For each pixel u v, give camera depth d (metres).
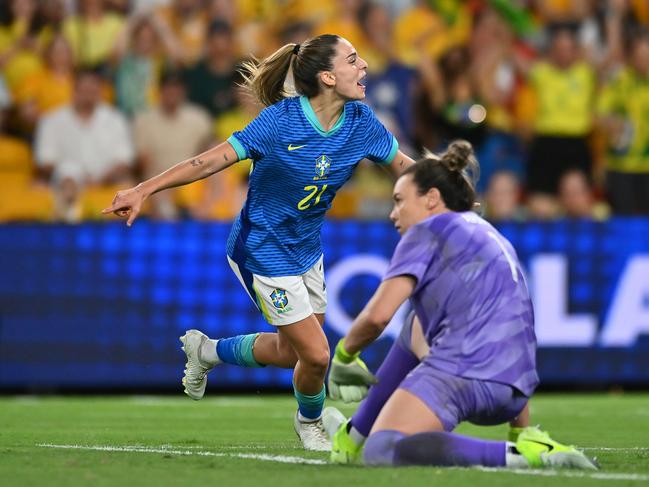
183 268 33.66
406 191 14.08
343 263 33.88
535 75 42.41
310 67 16.34
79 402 31.55
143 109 40.06
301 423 18.08
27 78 39.62
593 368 35.16
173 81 39.88
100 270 33.31
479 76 42.19
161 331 33.59
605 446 19.20
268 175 16.58
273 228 16.86
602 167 42.62
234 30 41.03
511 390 13.42
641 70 43.41
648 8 44.38
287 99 16.52
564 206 41.84
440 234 13.58
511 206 40.62
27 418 25.34
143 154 39.69
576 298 35.12
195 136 40.00
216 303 33.75
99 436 20.41
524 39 42.78
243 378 34.53
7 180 38.72
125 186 39.34
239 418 26.05
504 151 42.00
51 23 40.22
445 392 13.23
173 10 40.84
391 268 13.45
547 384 36.56
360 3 41.94
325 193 16.92
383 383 14.44
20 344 33.06
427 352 14.11
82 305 33.25
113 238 33.38
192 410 28.53
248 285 17.23
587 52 42.91
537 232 34.97
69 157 38.88
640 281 35.41
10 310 32.97
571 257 35.09
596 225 35.22
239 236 17.14
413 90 41.75
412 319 14.45
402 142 41.69
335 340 33.81
